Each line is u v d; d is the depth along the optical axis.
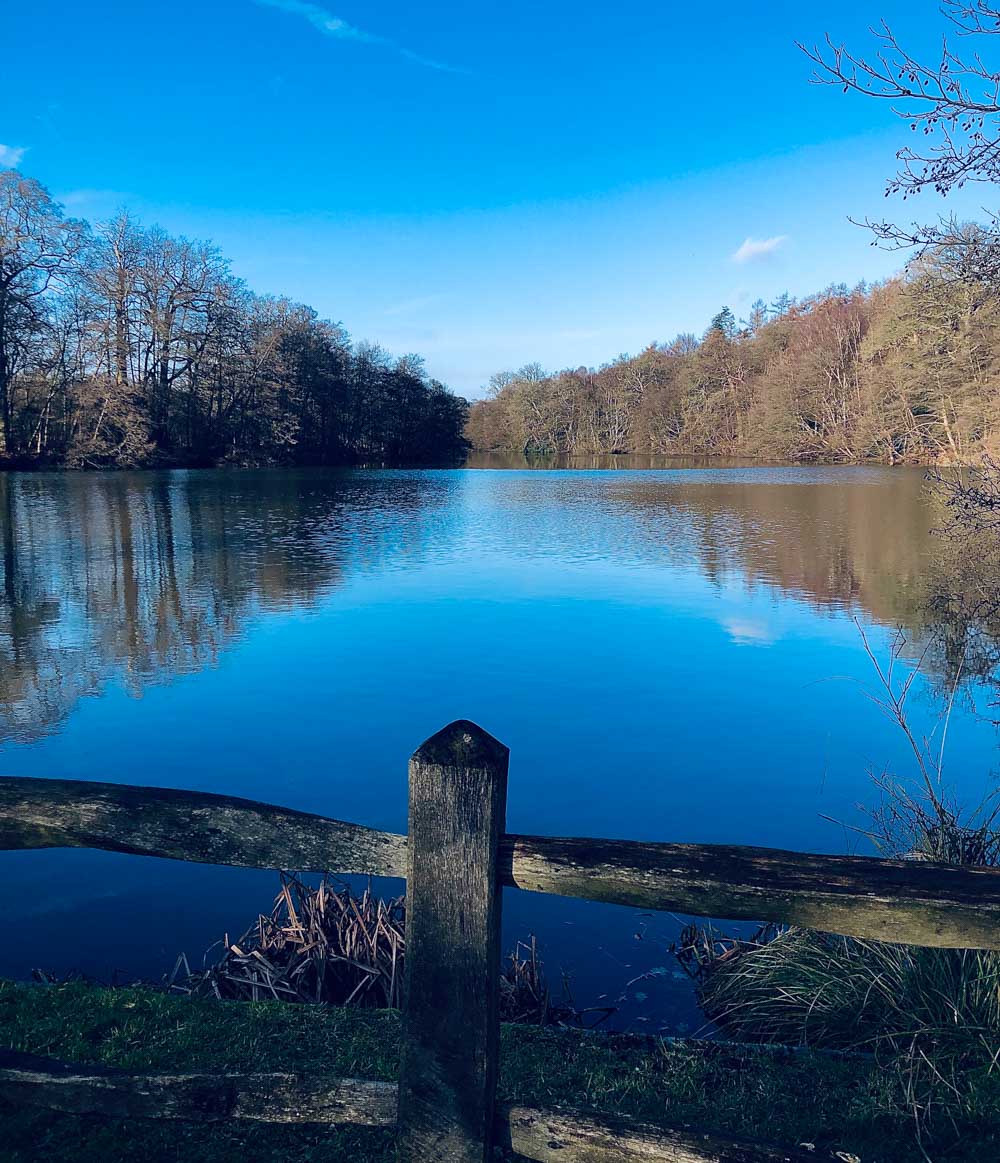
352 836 1.81
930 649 11.28
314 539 23.81
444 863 1.71
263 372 57.88
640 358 100.81
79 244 44.75
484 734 1.74
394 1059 2.99
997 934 1.58
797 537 23.94
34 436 46.66
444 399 84.19
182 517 28.91
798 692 9.45
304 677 10.13
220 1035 3.17
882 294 58.06
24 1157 2.50
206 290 52.72
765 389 73.94
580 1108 1.79
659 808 6.48
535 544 22.95
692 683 9.84
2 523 26.47
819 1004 3.50
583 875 1.69
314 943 4.03
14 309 42.47
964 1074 2.88
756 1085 2.89
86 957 4.30
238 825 1.87
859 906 1.63
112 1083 2.01
